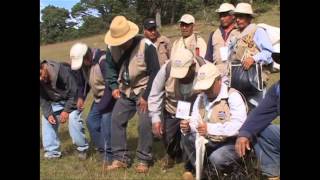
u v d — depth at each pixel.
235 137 4.99
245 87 5.84
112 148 6.20
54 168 6.48
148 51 5.84
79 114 6.82
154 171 6.06
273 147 4.59
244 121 4.90
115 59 6.04
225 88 5.01
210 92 5.00
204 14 35.94
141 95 5.91
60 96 6.88
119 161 6.19
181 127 5.44
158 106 5.82
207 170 5.18
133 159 6.62
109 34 5.96
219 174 5.07
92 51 6.55
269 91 4.56
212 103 5.02
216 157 4.98
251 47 5.96
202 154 4.97
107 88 6.27
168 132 5.98
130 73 5.92
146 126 5.93
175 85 5.66
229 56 6.11
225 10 6.53
